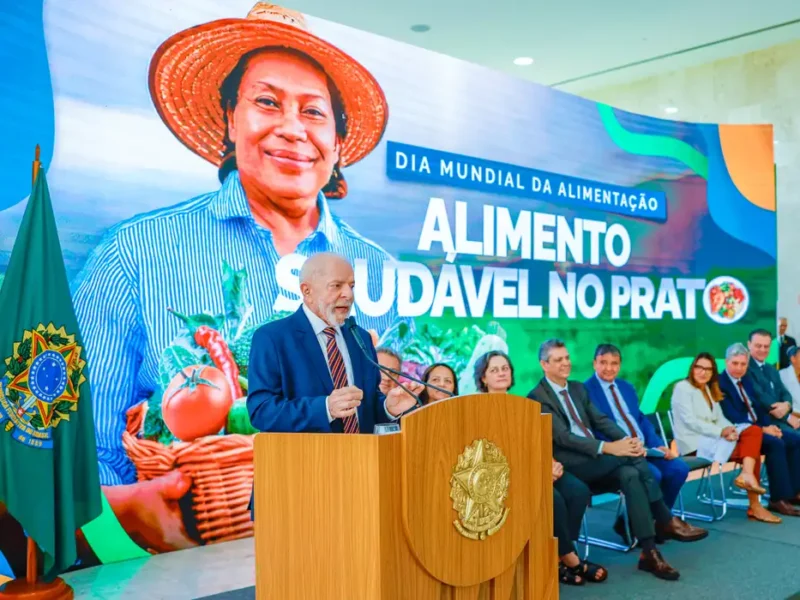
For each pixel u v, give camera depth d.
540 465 1.65
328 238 4.69
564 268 5.93
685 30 7.85
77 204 3.74
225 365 4.23
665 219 6.50
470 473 1.47
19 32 3.56
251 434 4.32
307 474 1.45
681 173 6.58
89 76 3.79
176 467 4.05
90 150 3.79
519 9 7.21
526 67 8.99
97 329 3.80
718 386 5.40
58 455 3.06
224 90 4.26
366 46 4.88
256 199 4.39
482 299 5.46
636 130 6.38
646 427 4.84
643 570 3.87
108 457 3.83
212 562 3.81
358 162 4.84
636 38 8.05
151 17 4.00
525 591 1.62
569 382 4.43
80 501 3.18
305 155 4.58
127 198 3.91
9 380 2.95
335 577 1.40
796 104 8.32
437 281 5.21
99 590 3.38
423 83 5.17
